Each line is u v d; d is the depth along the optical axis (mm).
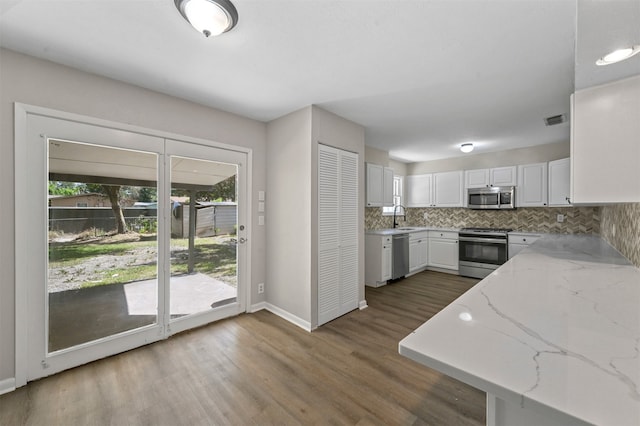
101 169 2236
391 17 1527
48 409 1676
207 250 2889
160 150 2529
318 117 2887
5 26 1615
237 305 3135
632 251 1763
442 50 1852
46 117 1978
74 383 1918
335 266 3086
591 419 465
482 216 5273
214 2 1390
